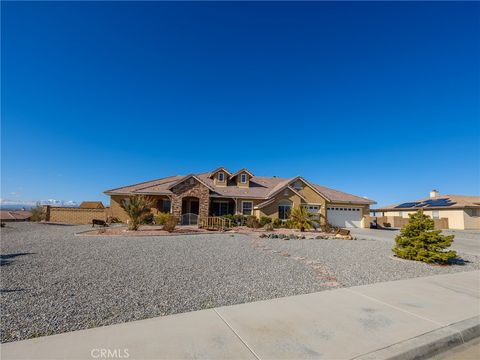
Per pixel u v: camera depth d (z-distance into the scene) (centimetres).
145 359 343
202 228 2139
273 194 2709
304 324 456
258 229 2297
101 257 965
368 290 660
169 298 580
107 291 613
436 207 3722
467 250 1518
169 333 414
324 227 2319
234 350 369
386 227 3475
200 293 617
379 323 467
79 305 529
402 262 1064
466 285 727
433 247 1065
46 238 1477
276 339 403
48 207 2744
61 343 379
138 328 429
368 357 363
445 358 399
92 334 406
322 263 987
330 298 593
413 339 414
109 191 2739
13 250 1077
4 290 607
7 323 446
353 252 1250
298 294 629
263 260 999
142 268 825
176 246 1250
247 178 3038
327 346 387
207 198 2575
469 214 3472
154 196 2697
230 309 517
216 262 940
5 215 3077
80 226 2322
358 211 3159
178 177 3269
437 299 602
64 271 770
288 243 1502
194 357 350
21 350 359
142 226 2241
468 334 452
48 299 557
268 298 597
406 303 571
